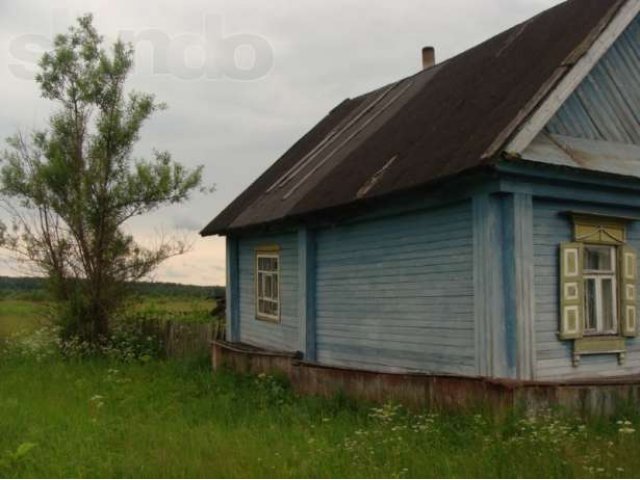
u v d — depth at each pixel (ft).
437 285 31.17
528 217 27.66
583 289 29.73
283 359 38.14
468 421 24.97
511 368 27.04
